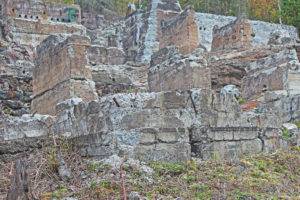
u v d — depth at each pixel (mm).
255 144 10164
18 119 10727
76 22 34312
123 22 38812
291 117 14023
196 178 8023
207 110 9359
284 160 9586
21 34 29203
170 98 8930
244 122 9984
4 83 16828
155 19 33281
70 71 12234
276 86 16422
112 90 16891
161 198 7121
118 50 28391
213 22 33438
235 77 22062
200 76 12492
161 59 14469
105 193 7316
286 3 38844
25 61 19484
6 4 31719
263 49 23797
